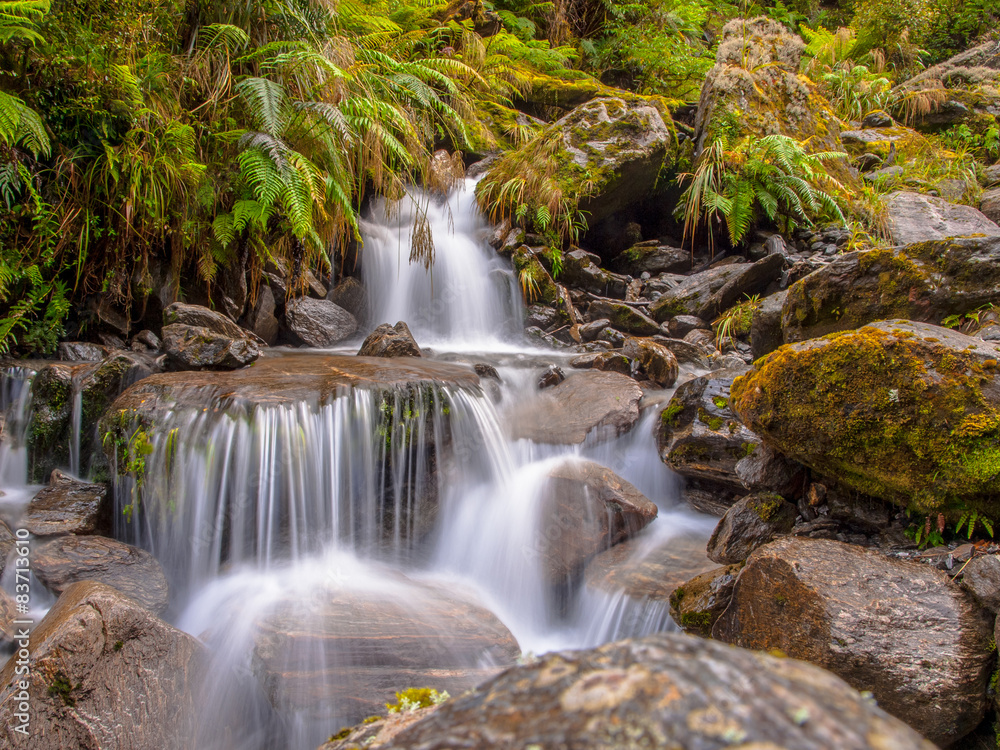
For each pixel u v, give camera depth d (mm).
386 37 6824
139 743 1992
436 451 3756
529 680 584
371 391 3602
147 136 4320
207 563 3271
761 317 4594
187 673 2201
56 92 4000
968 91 10727
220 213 4922
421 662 2539
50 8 3799
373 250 6582
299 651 2496
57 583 2707
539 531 3484
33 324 4164
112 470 3396
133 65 4387
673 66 11297
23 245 4078
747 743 443
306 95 5367
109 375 3770
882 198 7477
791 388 2449
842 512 2479
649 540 3480
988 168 8648
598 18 12234
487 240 7105
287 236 5477
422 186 7375
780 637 2111
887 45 12211
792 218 7547
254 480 3277
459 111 8336
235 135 4781
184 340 4191
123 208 4309
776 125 8250
